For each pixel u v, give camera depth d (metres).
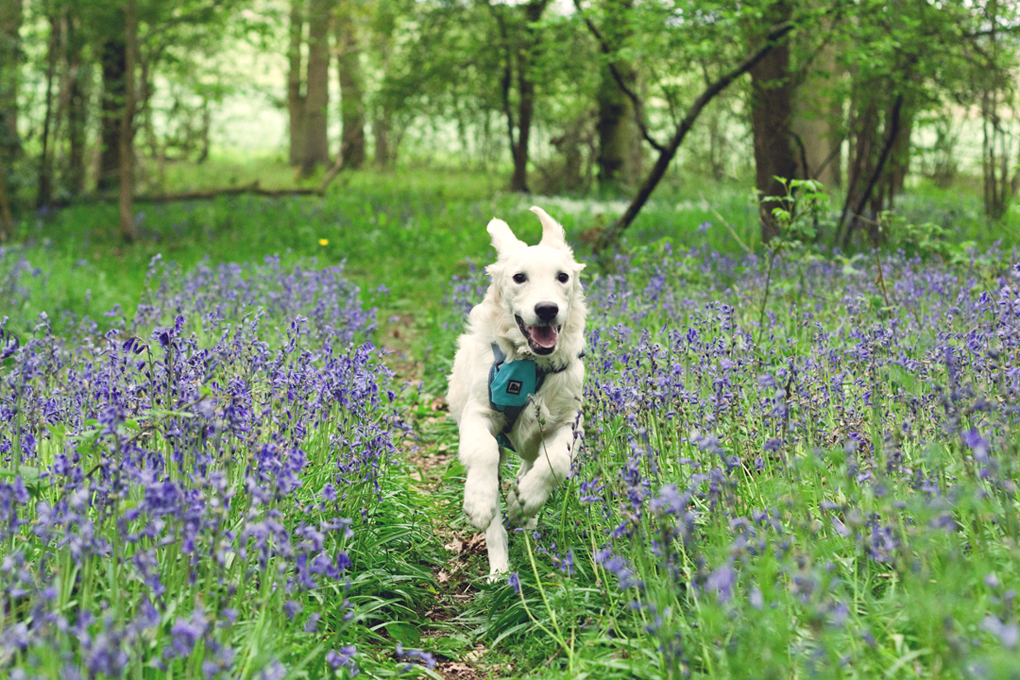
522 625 3.47
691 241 12.97
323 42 20.42
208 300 8.16
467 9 21.34
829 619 2.70
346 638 3.26
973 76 11.59
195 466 3.14
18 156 18.83
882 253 9.70
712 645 2.70
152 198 19.61
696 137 25.86
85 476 2.90
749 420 4.20
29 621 2.44
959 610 2.52
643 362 4.49
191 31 21.41
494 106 23.06
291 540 3.46
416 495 4.93
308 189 20.98
